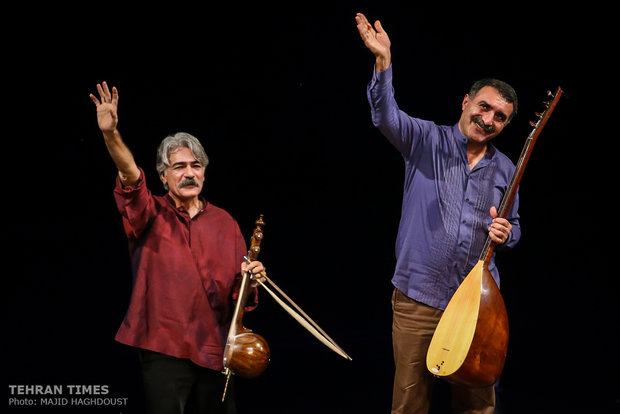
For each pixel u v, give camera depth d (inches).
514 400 193.3
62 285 303.9
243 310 123.5
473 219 129.3
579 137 338.6
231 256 127.6
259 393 193.2
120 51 352.2
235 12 346.9
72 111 368.2
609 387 204.5
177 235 124.2
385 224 379.2
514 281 332.8
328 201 385.4
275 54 351.6
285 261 345.4
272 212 384.2
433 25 318.7
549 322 276.4
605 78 317.4
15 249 350.9
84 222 387.2
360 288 310.5
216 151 373.4
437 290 129.3
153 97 357.7
